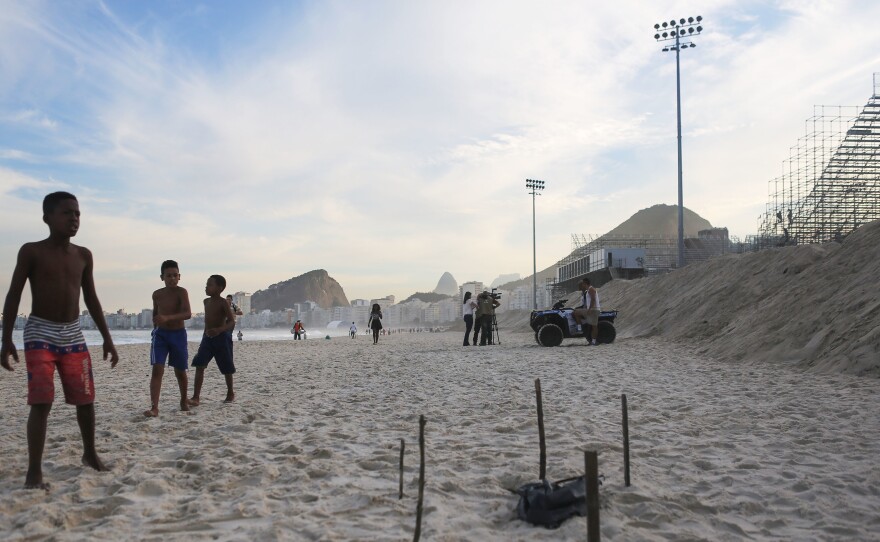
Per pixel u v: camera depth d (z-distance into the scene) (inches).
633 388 361.7
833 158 1583.4
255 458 198.8
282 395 356.5
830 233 1577.3
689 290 944.9
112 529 133.3
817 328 481.7
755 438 227.1
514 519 143.1
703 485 168.9
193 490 166.2
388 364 569.0
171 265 290.7
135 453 206.7
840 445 211.0
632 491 159.5
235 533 131.4
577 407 298.4
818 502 153.9
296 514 144.9
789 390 338.0
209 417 276.8
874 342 397.4
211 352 318.7
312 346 1050.7
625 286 1440.7
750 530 136.8
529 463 189.8
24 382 453.1
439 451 209.3
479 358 601.9
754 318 593.3
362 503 151.9
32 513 141.2
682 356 565.9
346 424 261.3
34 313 170.2
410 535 129.6
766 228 1694.1
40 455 165.5
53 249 171.0
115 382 442.9
